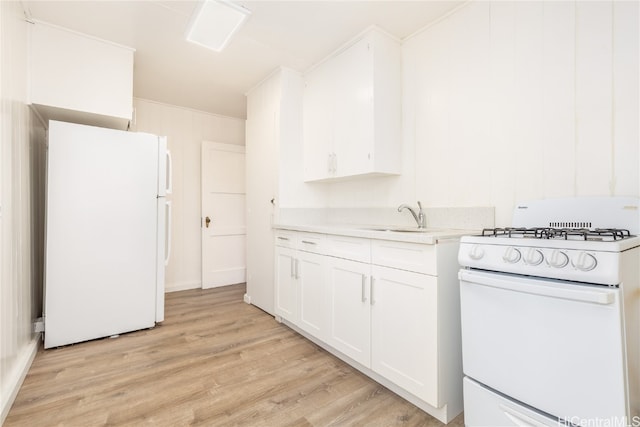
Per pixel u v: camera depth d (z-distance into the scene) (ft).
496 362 3.73
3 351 4.96
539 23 5.20
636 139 4.21
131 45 7.85
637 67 4.22
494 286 3.66
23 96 6.29
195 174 12.80
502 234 4.47
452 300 4.76
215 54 8.36
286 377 5.85
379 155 7.09
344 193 9.34
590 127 4.63
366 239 5.75
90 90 7.39
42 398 5.11
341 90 7.94
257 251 10.18
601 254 2.98
